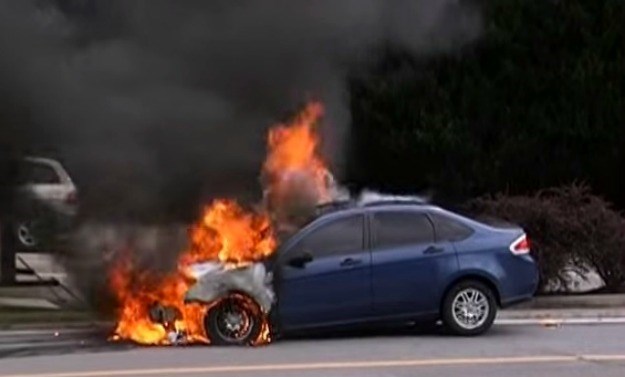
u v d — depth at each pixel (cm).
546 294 3331
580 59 3797
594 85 3806
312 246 2609
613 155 3878
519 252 2703
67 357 2422
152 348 2544
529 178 3894
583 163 3894
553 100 3847
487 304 2669
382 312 2619
